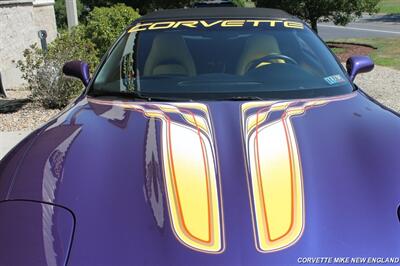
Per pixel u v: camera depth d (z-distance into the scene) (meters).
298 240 1.79
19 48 10.76
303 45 3.52
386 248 1.78
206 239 1.79
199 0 17.47
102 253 1.76
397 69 11.43
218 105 2.78
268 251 1.75
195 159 2.18
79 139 2.44
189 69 3.30
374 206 1.95
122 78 3.23
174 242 1.78
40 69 7.31
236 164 2.14
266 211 1.90
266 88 3.08
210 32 3.57
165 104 2.81
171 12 3.95
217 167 2.13
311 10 17.67
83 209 1.94
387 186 2.05
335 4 17.30
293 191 2.00
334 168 2.15
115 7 10.39
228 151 2.24
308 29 3.75
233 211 1.89
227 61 3.34
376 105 3.00
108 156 2.25
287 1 17.45
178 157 2.20
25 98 8.42
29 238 1.83
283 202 1.94
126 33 3.70
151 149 2.28
